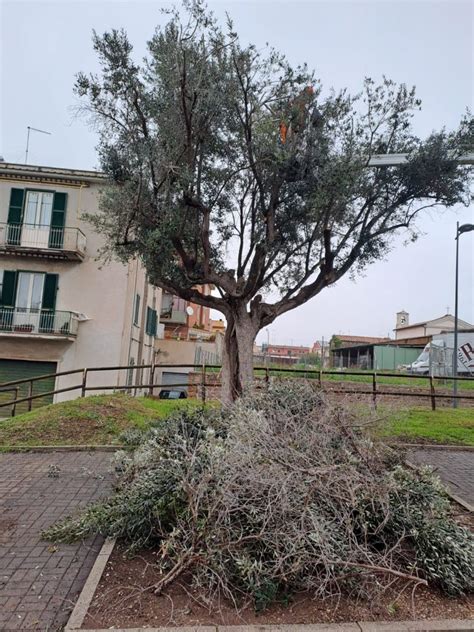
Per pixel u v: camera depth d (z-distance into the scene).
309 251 8.61
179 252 7.41
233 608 2.94
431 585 3.27
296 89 7.13
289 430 3.97
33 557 3.69
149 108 6.88
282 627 2.76
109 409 9.49
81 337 17.91
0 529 4.25
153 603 2.97
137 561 3.54
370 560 3.11
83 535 3.96
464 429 9.57
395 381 19.27
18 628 2.77
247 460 3.40
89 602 2.96
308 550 3.12
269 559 3.13
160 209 7.09
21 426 8.46
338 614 2.91
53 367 17.75
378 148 7.89
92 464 6.64
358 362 33.78
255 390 5.82
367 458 3.90
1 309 17.73
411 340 36.25
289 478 3.25
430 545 3.37
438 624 2.84
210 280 7.74
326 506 3.36
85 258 18.17
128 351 18.95
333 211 7.42
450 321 45.19
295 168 7.21
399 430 9.14
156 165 6.97
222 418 5.24
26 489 5.46
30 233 17.91
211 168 7.89
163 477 3.86
